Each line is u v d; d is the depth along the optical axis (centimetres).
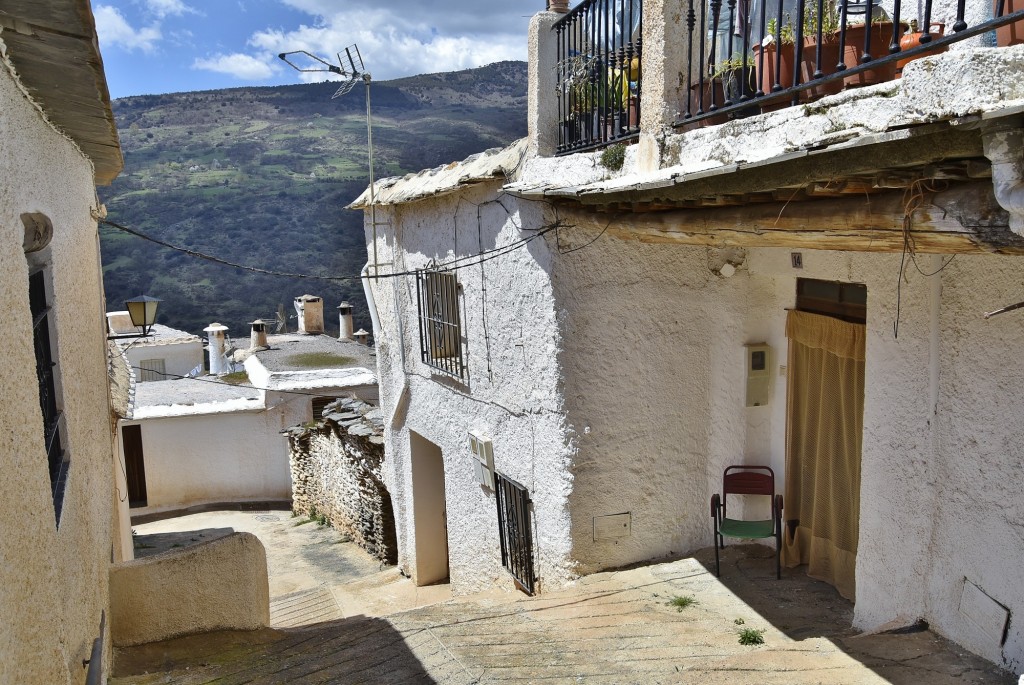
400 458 982
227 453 1636
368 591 983
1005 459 383
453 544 845
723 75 467
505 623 557
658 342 622
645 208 475
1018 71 248
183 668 498
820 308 575
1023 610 372
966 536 409
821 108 352
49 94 340
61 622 281
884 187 299
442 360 816
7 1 250
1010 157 226
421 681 469
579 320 593
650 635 505
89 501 425
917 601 447
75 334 443
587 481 609
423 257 838
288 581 1103
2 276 236
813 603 544
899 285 391
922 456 439
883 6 493
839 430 556
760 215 379
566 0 614
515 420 670
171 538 1282
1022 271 371
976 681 376
